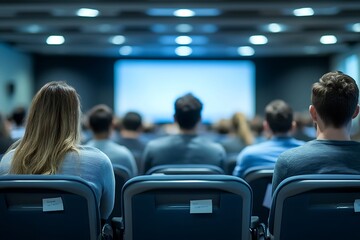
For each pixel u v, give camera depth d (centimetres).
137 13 723
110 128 297
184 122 269
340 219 131
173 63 1191
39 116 150
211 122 1184
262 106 1203
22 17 723
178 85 1193
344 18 712
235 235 135
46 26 766
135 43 970
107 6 620
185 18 726
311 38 905
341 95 145
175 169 190
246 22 724
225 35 859
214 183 129
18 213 131
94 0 617
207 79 1194
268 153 235
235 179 130
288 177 140
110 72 1205
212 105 1193
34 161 146
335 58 1133
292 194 128
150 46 1011
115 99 1194
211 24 735
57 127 150
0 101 933
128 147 393
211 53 1126
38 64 1184
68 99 153
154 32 852
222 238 135
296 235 134
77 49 1055
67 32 851
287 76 1198
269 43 968
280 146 237
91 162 148
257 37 884
